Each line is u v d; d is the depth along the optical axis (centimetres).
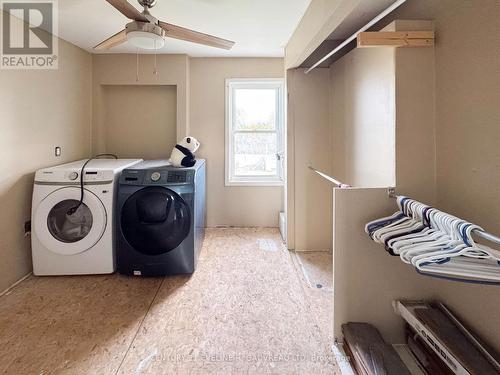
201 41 221
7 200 232
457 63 144
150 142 387
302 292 231
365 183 209
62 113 303
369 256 169
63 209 257
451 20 147
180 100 368
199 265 280
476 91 133
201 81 384
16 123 240
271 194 400
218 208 399
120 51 353
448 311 155
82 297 222
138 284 242
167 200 250
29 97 255
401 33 157
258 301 218
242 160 402
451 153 151
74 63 324
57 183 245
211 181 395
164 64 365
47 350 166
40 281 245
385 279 170
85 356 162
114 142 386
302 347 169
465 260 105
